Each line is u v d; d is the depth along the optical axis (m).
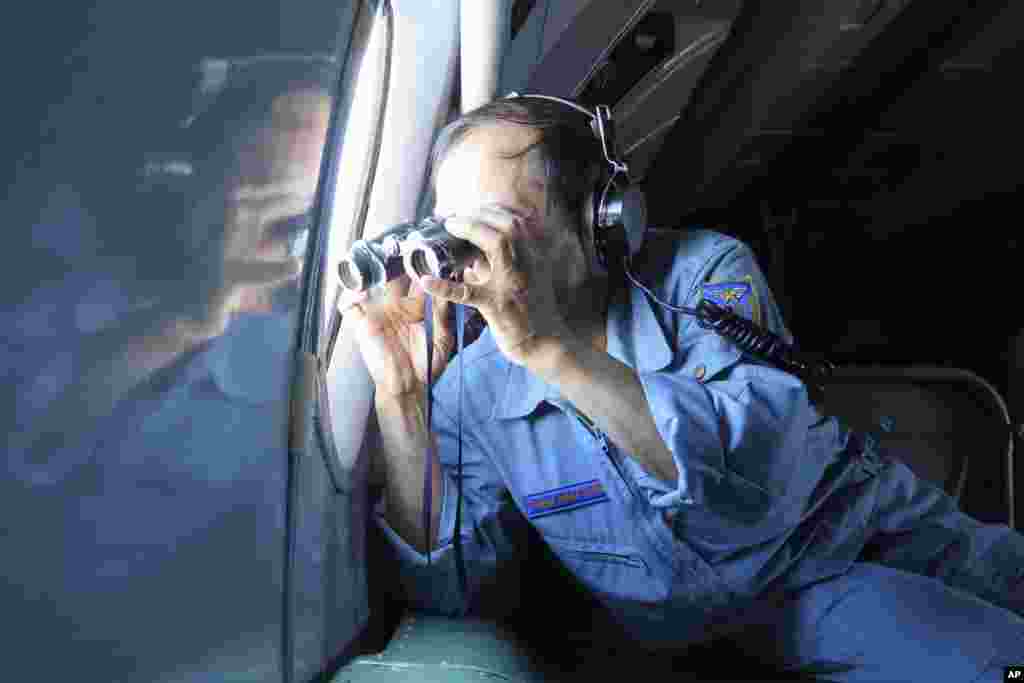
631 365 1.54
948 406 3.33
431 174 1.62
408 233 1.13
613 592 1.67
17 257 0.38
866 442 1.77
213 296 0.63
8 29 0.35
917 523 1.80
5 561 0.39
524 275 1.13
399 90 1.39
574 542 1.67
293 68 0.68
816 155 3.58
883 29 2.57
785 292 4.14
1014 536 1.90
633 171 3.58
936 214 3.80
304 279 0.85
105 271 0.46
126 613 0.52
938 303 4.07
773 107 3.07
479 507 1.77
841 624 1.56
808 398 1.45
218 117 0.58
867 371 3.30
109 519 0.49
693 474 1.29
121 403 0.50
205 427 0.64
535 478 1.68
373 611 1.69
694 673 1.58
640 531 1.52
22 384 0.39
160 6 0.47
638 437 1.33
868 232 4.05
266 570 0.83
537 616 2.01
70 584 0.45
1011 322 3.76
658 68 2.54
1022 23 2.53
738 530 1.41
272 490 0.84
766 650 1.67
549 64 2.34
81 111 0.41
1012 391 3.70
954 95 2.95
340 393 1.51
